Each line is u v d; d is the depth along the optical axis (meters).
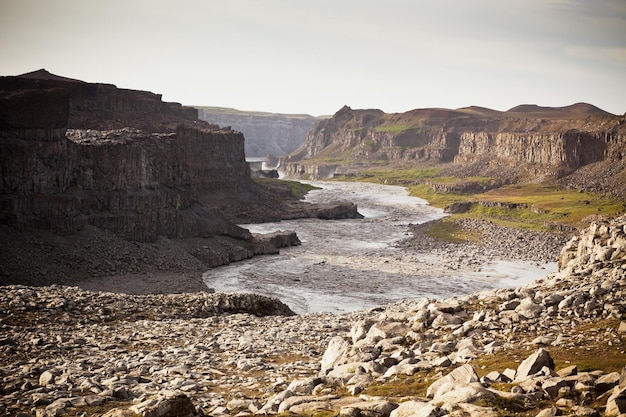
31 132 115.94
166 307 62.62
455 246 180.38
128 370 37.56
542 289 47.31
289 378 35.06
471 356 32.31
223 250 145.88
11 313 52.53
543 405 23.58
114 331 50.84
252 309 68.62
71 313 55.25
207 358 41.25
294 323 56.03
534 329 37.34
